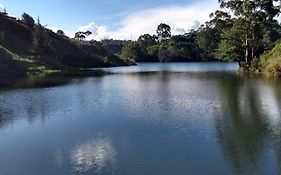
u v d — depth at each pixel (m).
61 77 89.75
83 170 20.81
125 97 48.78
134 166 21.22
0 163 22.17
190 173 20.06
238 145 24.69
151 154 23.23
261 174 19.77
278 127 29.47
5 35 138.62
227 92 52.22
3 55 100.81
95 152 23.92
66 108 40.28
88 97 49.19
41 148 25.02
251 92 51.44
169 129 29.47
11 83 71.19
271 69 84.62
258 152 23.22
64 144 25.84
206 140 26.06
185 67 150.25
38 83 71.56
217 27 128.12
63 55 158.38
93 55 177.88
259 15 101.62
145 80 79.19
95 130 29.72
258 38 105.56
